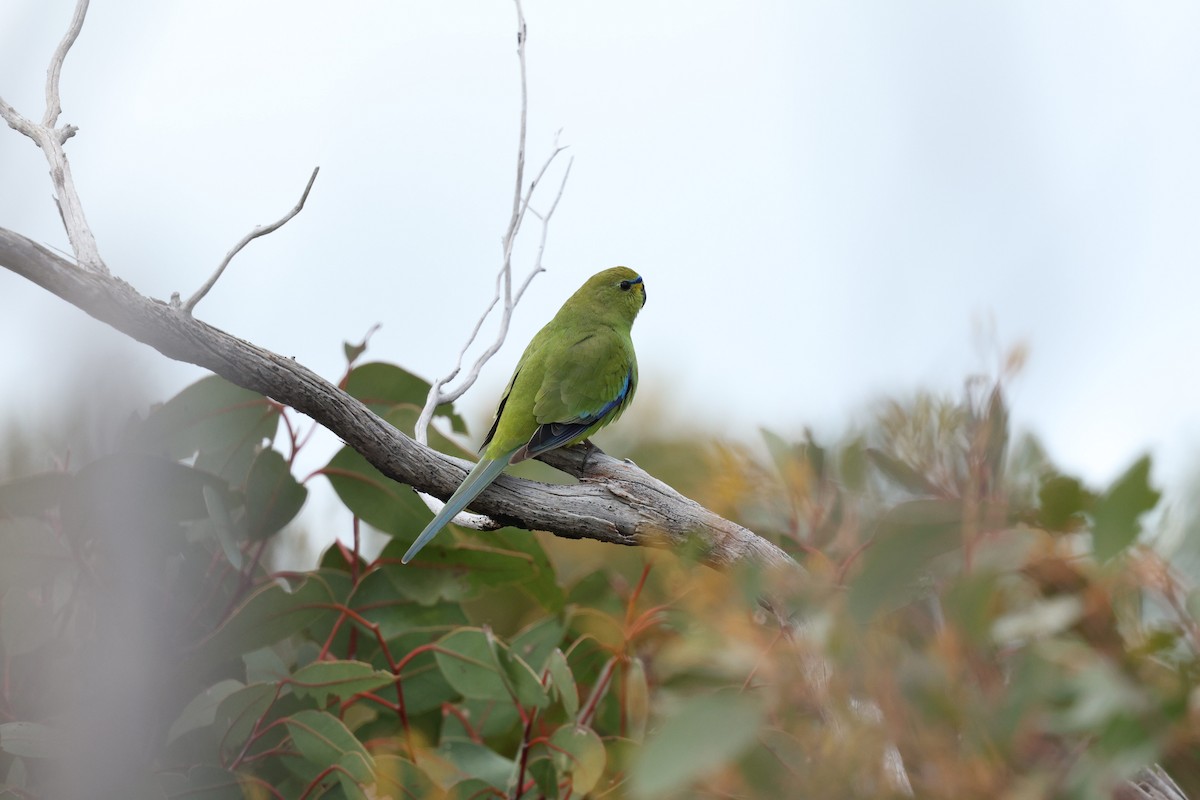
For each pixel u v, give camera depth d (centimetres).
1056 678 434
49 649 1067
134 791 1004
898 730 446
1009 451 588
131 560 1062
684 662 525
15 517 1052
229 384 1152
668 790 448
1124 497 442
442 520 1021
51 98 965
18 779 1024
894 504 565
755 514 725
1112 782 419
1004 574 468
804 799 467
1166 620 466
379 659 1184
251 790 1059
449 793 1073
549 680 1121
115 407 1171
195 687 1082
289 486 1153
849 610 468
